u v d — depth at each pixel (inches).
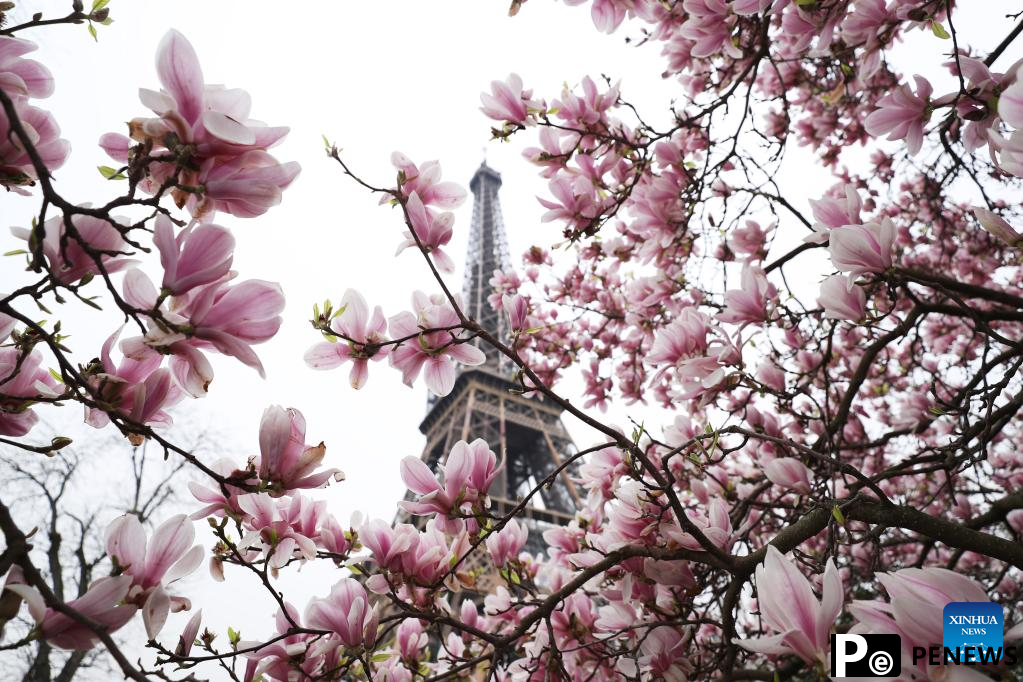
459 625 122.2
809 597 61.3
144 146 62.9
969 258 343.0
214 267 63.8
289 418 80.0
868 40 134.6
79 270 66.5
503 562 157.0
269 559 95.6
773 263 188.9
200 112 63.5
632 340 278.4
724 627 130.9
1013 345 111.7
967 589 56.1
